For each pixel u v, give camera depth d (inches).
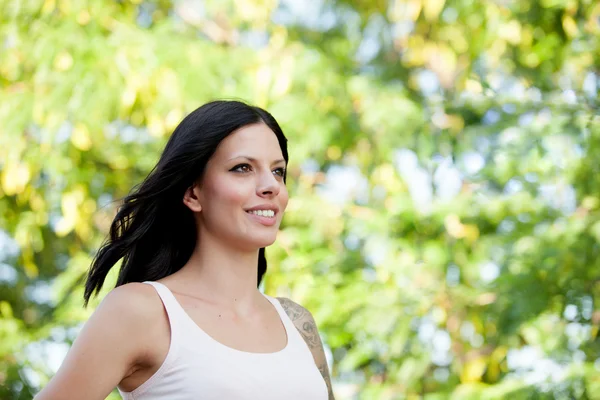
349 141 284.8
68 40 261.1
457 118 270.4
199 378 111.4
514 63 285.3
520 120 254.5
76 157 276.8
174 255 127.6
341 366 267.7
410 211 265.7
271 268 266.2
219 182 120.3
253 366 114.7
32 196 283.6
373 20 328.8
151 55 260.8
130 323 112.3
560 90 279.9
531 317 251.6
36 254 322.7
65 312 270.8
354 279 274.8
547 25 272.8
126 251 126.9
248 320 121.0
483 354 276.8
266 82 260.2
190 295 119.3
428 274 270.4
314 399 119.0
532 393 245.3
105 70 260.2
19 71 272.7
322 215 278.2
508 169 265.1
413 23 312.7
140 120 278.7
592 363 249.9
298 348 123.3
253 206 120.0
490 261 269.4
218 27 306.0
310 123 269.7
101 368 110.1
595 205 261.0
